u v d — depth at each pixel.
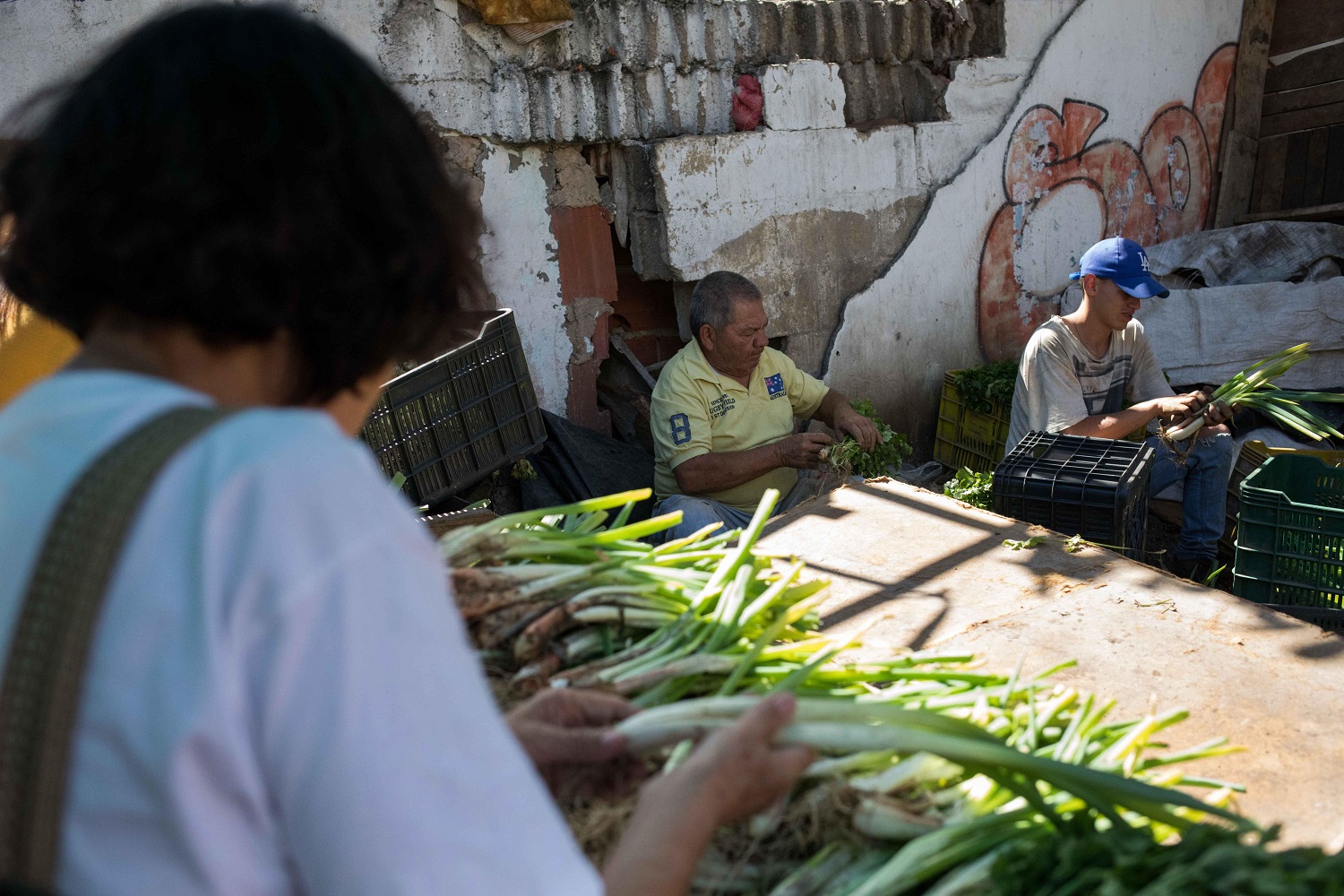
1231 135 7.33
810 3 5.27
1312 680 1.78
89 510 0.61
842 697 1.49
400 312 0.79
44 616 0.59
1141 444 3.63
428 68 4.24
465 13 4.30
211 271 0.66
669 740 1.10
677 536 3.60
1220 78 7.17
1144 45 6.68
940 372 6.14
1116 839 1.10
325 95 0.69
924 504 2.79
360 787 0.59
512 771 0.65
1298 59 7.20
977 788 1.32
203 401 0.69
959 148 5.95
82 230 0.66
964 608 2.16
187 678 0.58
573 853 0.66
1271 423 5.34
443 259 0.80
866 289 5.69
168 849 0.58
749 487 4.11
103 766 0.58
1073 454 3.60
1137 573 2.25
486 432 4.09
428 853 0.59
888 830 1.21
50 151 0.67
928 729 1.16
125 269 0.67
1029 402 4.28
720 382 4.08
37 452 0.66
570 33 4.54
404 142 0.75
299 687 0.59
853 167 5.50
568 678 1.42
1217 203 7.43
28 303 0.75
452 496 4.12
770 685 1.46
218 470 0.62
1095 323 4.15
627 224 4.99
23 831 0.58
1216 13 6.99
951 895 1.14
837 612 2.21
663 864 0.83
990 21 6.04
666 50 4.83
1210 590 2.15
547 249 4.75
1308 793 1.48
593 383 5.01
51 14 3.53
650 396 5.10
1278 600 3.19
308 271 0.69
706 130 5.03
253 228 0.66
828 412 4.44
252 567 0.59
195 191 0.65
